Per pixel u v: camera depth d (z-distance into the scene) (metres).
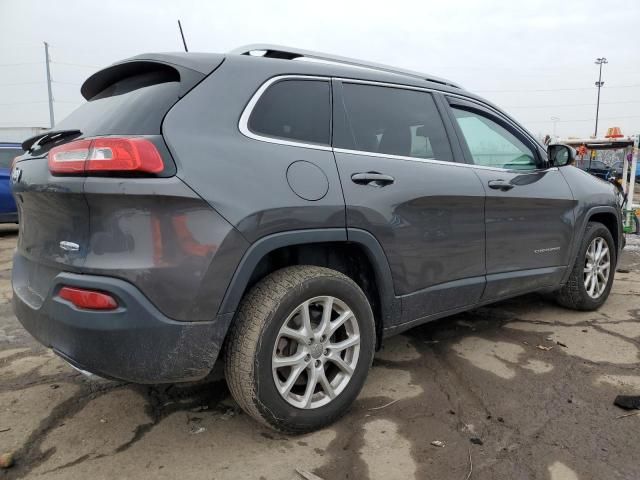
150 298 1.99
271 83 2.49
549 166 3.94
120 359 2.01
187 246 2.03
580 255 4.19
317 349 2.42
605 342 3.68
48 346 2.21
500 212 3.38
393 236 2.70
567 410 2.69
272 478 2.12
